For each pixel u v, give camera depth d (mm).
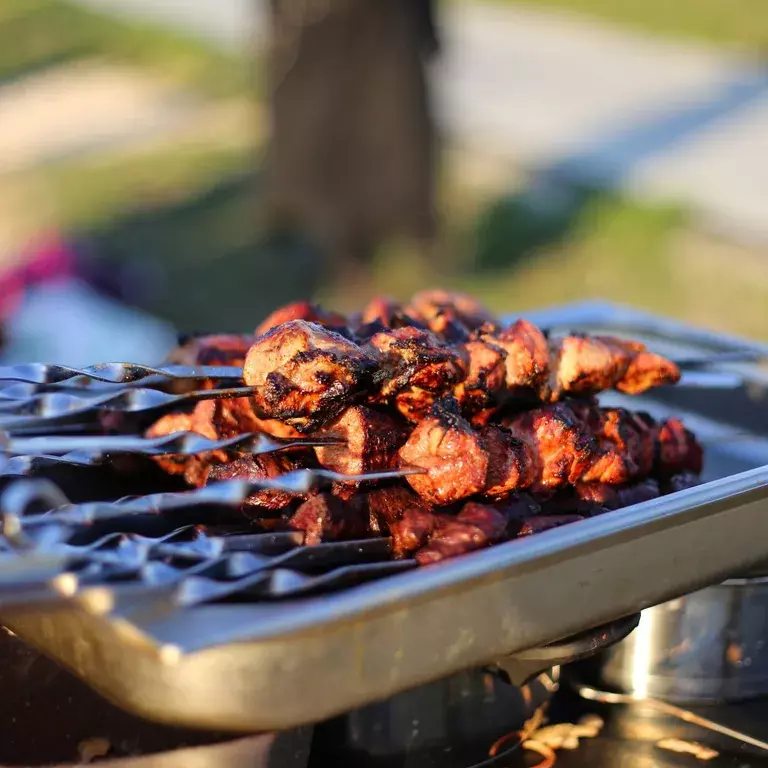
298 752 1348
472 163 8883
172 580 1091
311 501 1353
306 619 1021
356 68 7078
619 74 10711
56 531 1181
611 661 1625
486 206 8094
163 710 1023
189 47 13875
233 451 1476
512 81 10609
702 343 2174
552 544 1173
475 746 1483
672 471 1726
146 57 13641
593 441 1529
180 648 967
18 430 1646
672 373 1743
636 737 1563
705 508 1306
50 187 9320
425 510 1391
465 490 1383
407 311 1785
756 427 2062
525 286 6848
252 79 12359
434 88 7348
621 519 1236
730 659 1618
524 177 8578
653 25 12344
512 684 1386
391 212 7301
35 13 15391
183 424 1564
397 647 1086
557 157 8859
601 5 13352
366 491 1426
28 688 1366
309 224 7551
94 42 14273
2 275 4180
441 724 1457
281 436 1519
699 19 12344
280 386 1354
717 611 1596
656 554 1281
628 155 8758
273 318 1677
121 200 8898
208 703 1013
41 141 10766
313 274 7340
